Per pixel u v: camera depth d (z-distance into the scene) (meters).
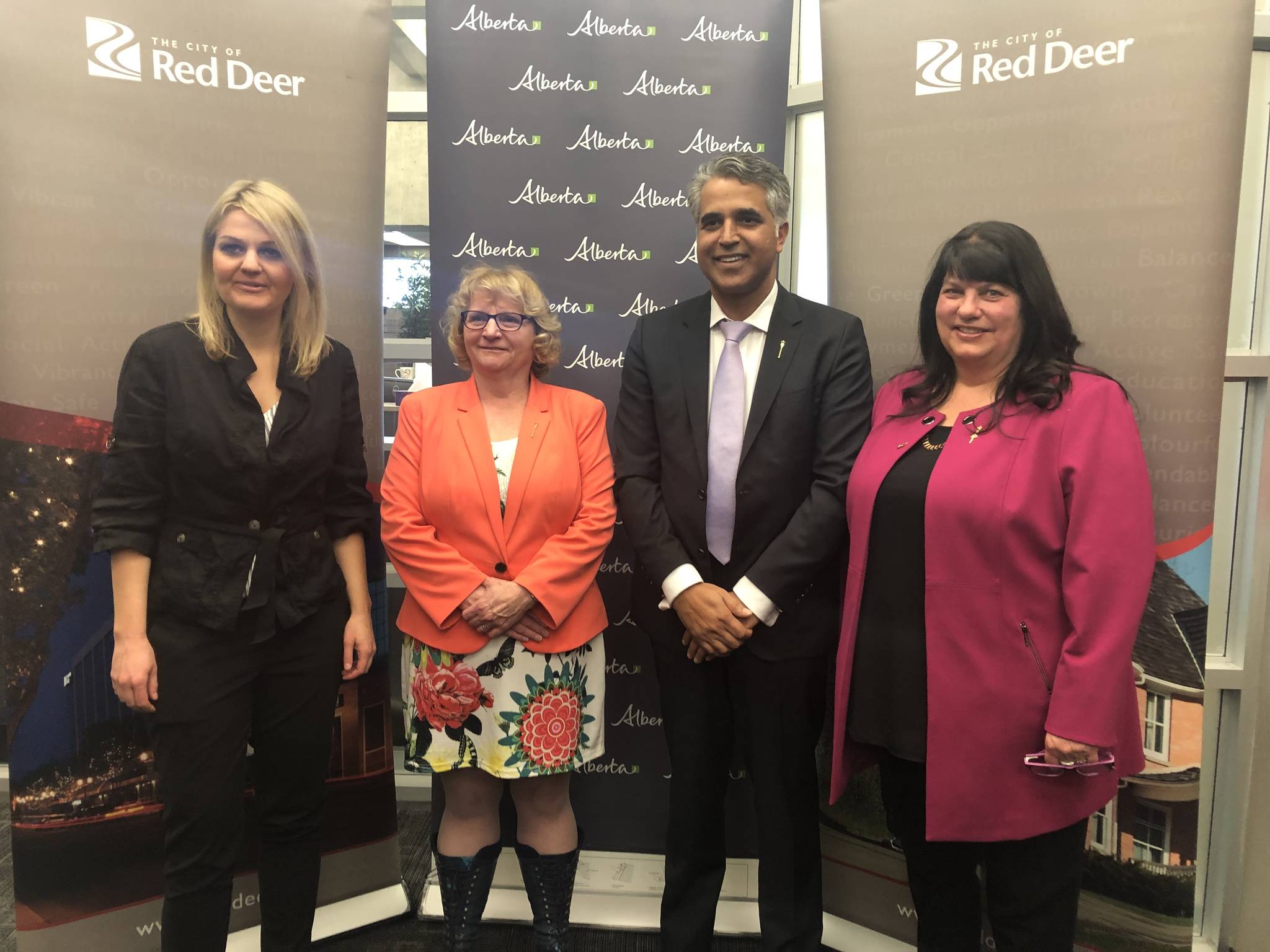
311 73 1.83
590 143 1.97
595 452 1.67
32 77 1.63
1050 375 1.27
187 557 1.44
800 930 1.64
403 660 1.68
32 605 1.72
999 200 1.71
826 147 1.89
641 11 1.93
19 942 1.77
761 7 1.91
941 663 1.28
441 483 1.57
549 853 1.67
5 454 1.69
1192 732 1.68
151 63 1.70
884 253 1.83
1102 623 1.18
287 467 1.47
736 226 1.52
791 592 1.52
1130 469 1.21
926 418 1.39
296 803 1.61
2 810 2.51
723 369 1.62
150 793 1.85
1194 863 1.70
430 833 2.46
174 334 1.45
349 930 2.00
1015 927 1.31
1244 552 1.95
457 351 1.66
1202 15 1.52
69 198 1.67
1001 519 1.24
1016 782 1.25
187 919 1.46
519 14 1.95
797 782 1.62
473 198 2.01
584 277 2.01
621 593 2.07
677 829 1.69
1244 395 1.95
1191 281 1.58
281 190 1.51
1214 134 1.53
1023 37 1.65
